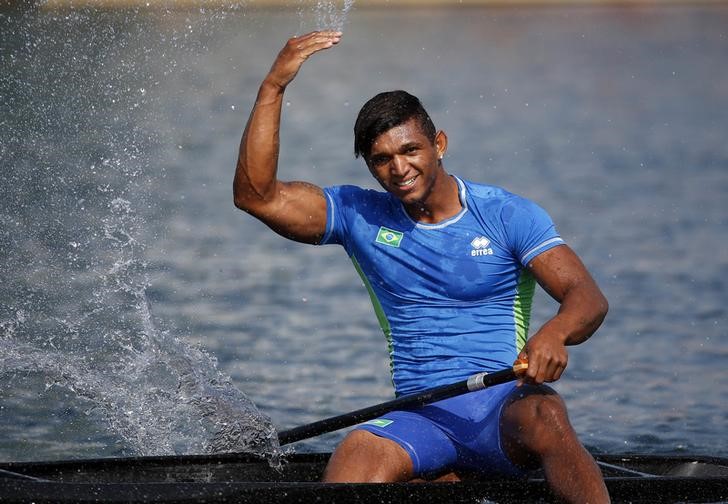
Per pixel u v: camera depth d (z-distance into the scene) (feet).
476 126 315.78
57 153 146.10
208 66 462.60
